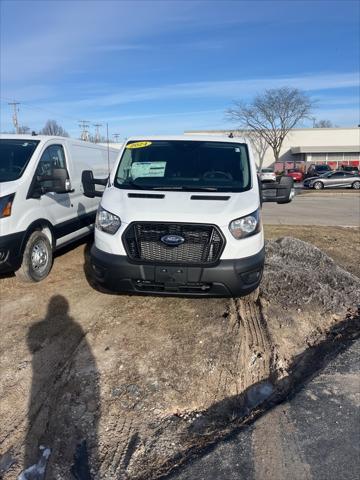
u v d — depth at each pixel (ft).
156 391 10.72
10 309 15.69
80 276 19.51
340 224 39.73
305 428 9.21
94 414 9.85
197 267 12.90
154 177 16.37
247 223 13.53
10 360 12.09
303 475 7.88
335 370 11.67
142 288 13.47
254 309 15.62
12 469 8.29
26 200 17.57
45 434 9.21
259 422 9.45
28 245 17.76
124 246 13.21
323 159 193.16
